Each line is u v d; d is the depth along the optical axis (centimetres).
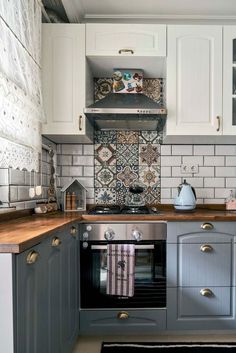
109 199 240
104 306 183
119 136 241
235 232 183
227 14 222
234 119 202
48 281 118
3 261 86
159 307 183
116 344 176
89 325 182
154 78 240
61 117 198
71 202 224
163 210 228
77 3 203
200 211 214
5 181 160
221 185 240
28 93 155
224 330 186
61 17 217
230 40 201
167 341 180
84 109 192
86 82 204
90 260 183
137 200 239
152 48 199
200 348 172
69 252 156
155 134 241
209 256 183
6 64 127
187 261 183
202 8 214
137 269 184
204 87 200
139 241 182
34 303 101
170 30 200
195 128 200
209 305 183
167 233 183
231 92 201
